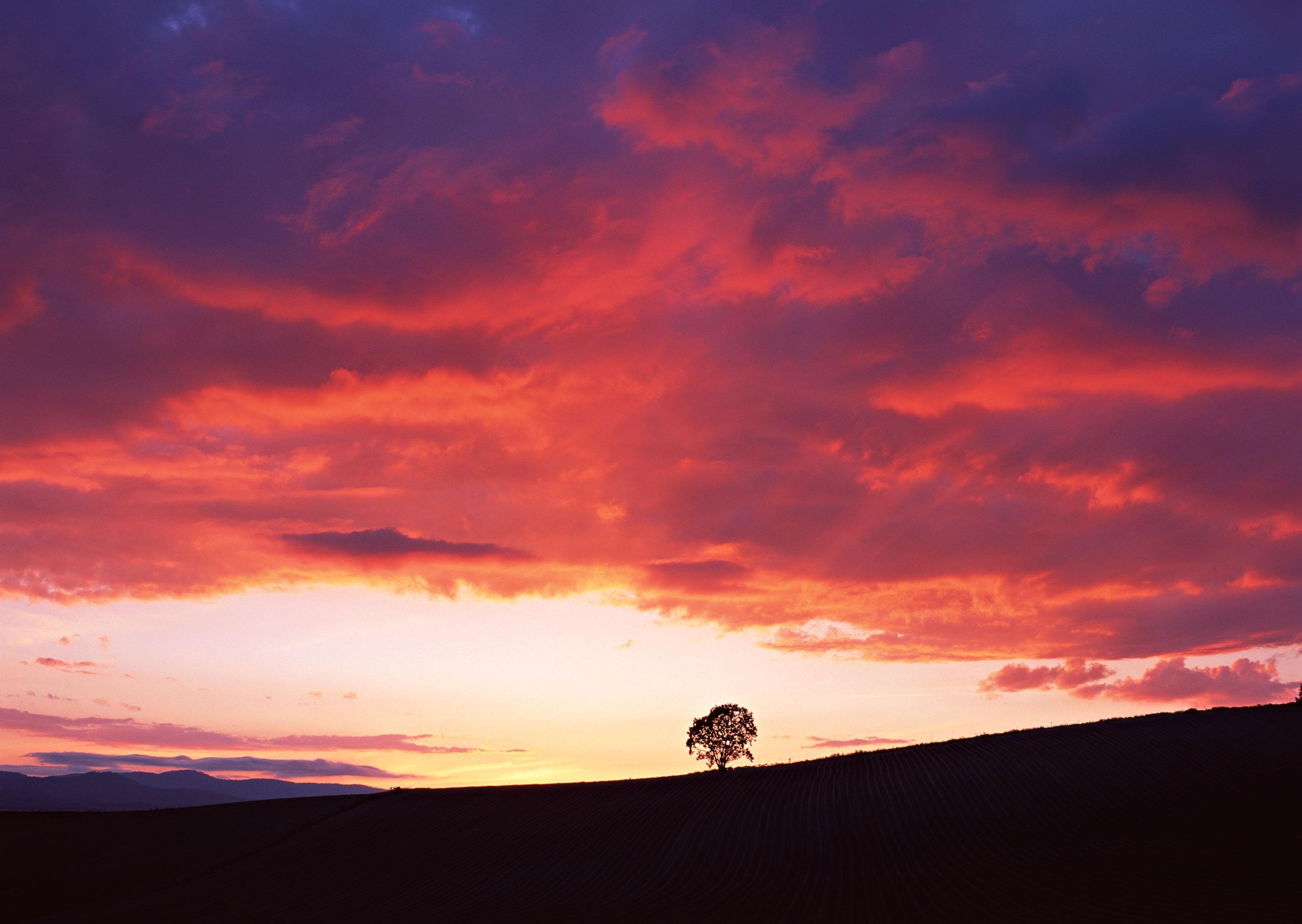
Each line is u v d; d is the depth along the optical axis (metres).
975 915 31.62
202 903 45.22
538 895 42.75
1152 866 34.59
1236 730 52.69
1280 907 27.92
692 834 50.03
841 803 51.78
